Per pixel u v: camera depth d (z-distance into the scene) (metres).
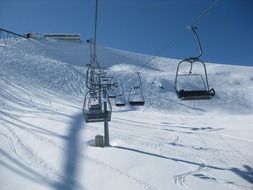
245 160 13.35
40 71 39.66
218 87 49.81
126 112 28.58
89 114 13.44
